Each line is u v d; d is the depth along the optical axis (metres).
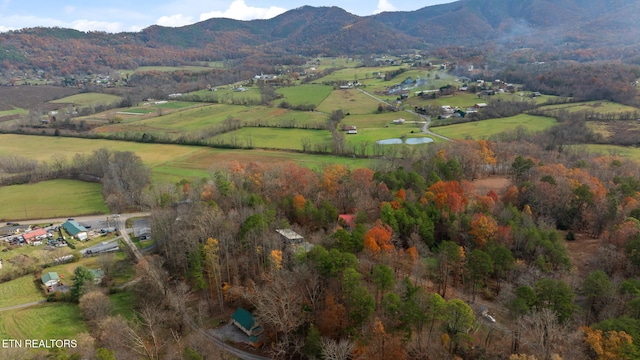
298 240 118.69
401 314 85.75
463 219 122.25
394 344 85.50
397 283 99.56
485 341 87.50
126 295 119.31
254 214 124.94
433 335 91.31
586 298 92.81
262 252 114.50
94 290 115.00
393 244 116.38
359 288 88.56
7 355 86.12
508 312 92.50
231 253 120.12
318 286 99.25
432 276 107.75
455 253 104.38
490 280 110.38
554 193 137.12
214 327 103.56
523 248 114.06
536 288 89.06
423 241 119.12
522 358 73.62
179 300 103.81
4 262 141.00
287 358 91.81
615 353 70.88
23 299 118.94
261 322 98.12
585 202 134.38
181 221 135.38
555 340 77.75
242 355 93.69
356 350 86.75
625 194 137.88
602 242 120.31
